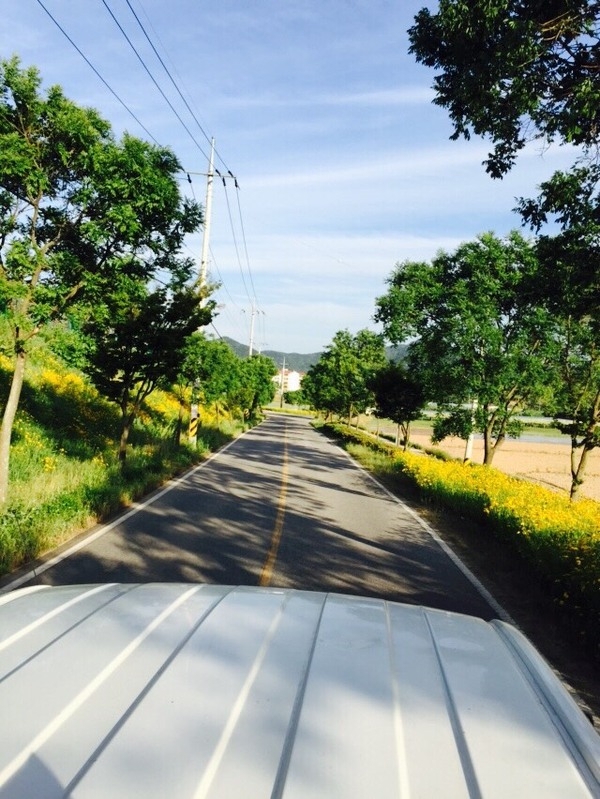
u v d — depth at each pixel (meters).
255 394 56.97
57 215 9.64
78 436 18.34
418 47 7.29
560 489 27.09
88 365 15.45
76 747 1.12
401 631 1.85
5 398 17.09
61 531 8.76
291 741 1.17
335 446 37.44
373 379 30.91
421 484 16.36
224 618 1.84
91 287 9.63
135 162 9.16
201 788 1.02
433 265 21.16
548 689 1.54
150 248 10.46
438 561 9.19
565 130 6.66
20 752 1.10
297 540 9.93
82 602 1.98
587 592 6.09
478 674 1.58
